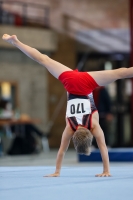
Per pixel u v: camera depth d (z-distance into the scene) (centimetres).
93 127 988
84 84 1010
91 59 3033
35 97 2928
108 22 2983
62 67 1052
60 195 717
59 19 2992
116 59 3006
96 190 776
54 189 790
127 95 3033
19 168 1302
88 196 705
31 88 2914
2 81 2811
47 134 2578
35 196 707
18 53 2859
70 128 990
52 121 2970
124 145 3009
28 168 1296
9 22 2891
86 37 2992
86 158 1708
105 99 2328
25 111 2891
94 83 1020
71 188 802
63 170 1209
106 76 1025
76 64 3016
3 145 2402
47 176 1012
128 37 2959
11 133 2431
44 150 2709
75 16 2997
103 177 984
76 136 944
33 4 2967
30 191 766
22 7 2948
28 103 2905
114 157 1652
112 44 2980
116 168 1274
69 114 996
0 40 2738
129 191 764
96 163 1638
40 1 2992
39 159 1983
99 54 3009
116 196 705
